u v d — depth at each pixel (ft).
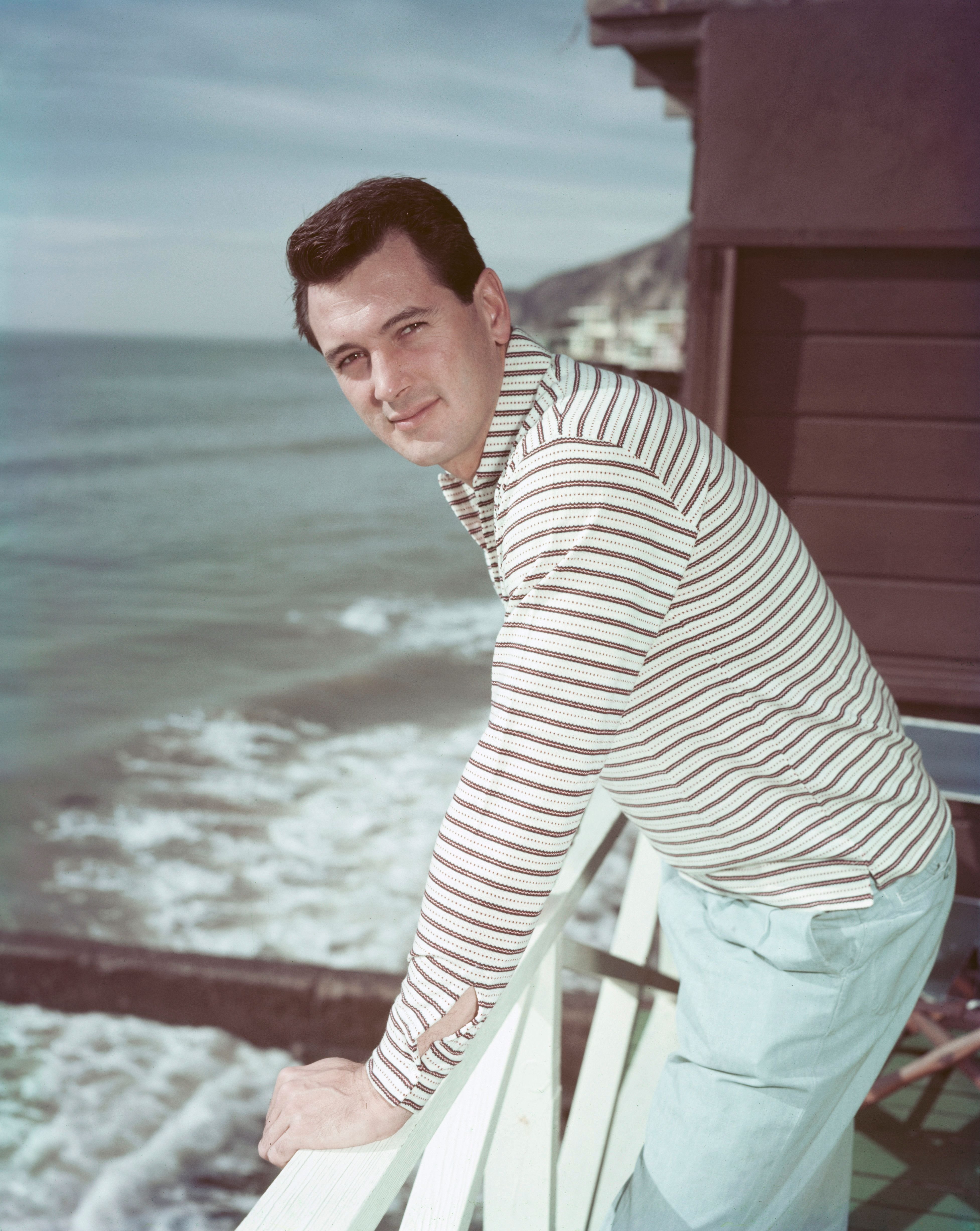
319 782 37.06
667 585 3.26
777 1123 3.80
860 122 8.95
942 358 9.51
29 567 81.76
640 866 6.26
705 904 4.12
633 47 11.58
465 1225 3.19
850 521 9.90
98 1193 11.86
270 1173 12.35
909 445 9.70
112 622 66.23
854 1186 6.60
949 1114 7.41
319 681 52.42
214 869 28.78
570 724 3.05
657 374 14.76
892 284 9.48
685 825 3.86
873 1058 4.07
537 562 3.12
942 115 8.82
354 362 3.35
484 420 3.42
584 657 3.06
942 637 9.80
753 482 3.62
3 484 110.93
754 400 9.91
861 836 3.78
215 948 23.86
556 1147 4.54
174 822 32.76
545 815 3.06
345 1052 13.65
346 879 27.84
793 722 3.66
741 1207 3.88
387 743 42.24
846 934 3.74
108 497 107.45
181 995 13.93
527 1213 4.42
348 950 23.68
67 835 31.60
